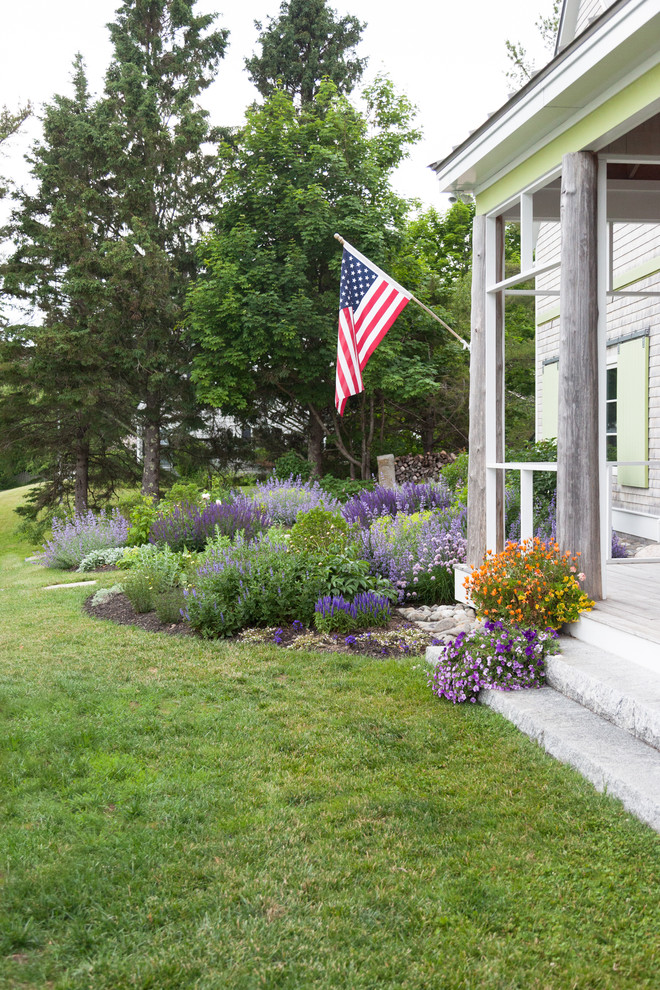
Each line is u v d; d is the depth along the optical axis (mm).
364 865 3105
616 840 3227
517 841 3268
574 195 5410
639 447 10133
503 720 4656
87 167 22500
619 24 4488
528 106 5570
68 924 2762
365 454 21344
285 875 3033
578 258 5391
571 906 2805
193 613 7242
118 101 21906
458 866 3092
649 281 9727
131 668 6117
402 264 21578
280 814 3570
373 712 4918
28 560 18188
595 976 2436
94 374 20234
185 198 22219
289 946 2607
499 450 7043
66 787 3902
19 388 21672
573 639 5406
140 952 2598
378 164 22484
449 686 5125
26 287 22016
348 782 3898
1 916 2793
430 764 4113
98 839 3352
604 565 6074
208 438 23531
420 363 20641
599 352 5449
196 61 22812
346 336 8531
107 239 22344
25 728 4758
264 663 6102
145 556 10898
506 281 6586
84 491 23234
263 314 19078
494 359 7012
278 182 19828
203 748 4387
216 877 3039
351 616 6949
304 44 26031
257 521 11805
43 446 22844
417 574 7926
